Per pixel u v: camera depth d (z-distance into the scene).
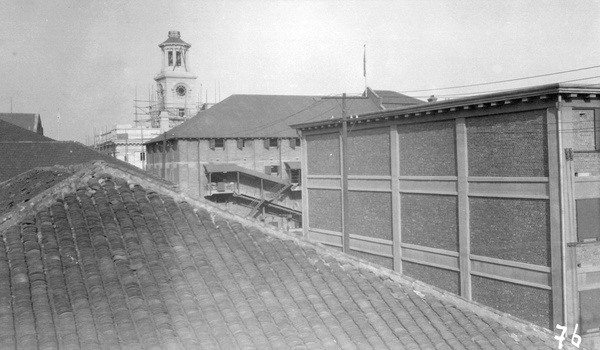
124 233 9.86
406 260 30.50
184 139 61.44
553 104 22.23
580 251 22.44
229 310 8.77
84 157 29.86
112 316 8.20
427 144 29.05
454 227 27.36
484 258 25.50
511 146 24.30
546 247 22.83
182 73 92.75
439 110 27.48
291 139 65.62
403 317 9.62
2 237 9.51
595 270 22.69
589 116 23.00
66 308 8.16
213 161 62.75
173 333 8.09
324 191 38.03
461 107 26.28
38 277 8.62
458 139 26.84
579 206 22.50
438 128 28.30
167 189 11.31
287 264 10.29
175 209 10.84
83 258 9.15
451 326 9.66
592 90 21.94
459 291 27.03
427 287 10.61
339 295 9.82
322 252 10.91
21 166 28.25
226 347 8.09
